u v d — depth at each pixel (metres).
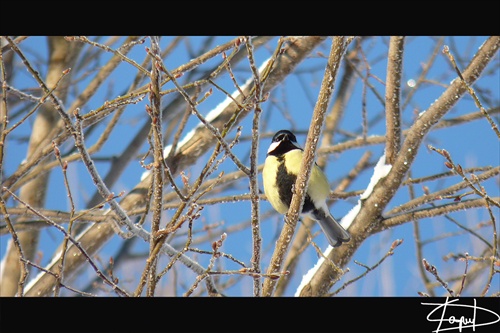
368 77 10.91
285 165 9.59
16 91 7.18
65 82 10.72
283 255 7.08
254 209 6.22
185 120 9.25
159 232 5.47
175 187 5.51
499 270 6.45
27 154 10.51
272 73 9.85
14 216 9.37
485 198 6.39
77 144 5.69
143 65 9.62
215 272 5.85
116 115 9.95
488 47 7.79
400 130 8.62
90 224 10.45
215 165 5.75
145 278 5.57
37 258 10.56
